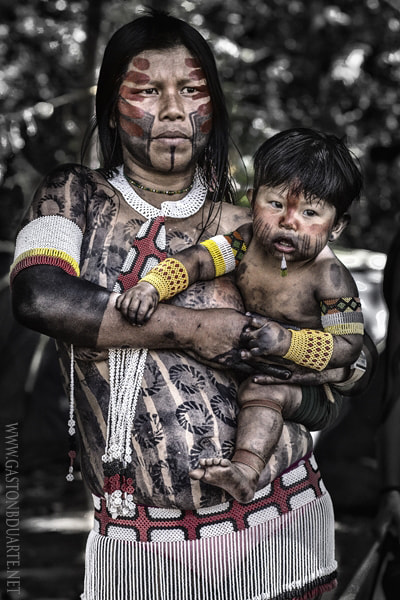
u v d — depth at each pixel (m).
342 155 2.93
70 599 5.21
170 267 2.81
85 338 2.71
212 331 2.77
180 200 3.00
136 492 2.78
